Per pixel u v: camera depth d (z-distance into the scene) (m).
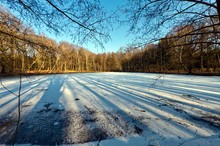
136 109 5.82
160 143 3.43
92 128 4.27
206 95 7.85
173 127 4.23
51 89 10.23
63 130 4.16
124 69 44.69
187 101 6.79
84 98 7.59
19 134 3.95
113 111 5.64
